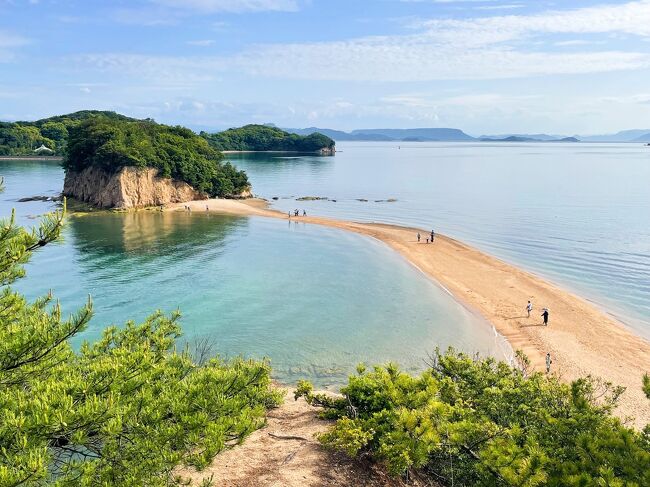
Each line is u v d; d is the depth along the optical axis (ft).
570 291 162.50
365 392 60.29
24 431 26.08
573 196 379.55
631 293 159.63
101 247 222.69
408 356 115.55
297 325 134.51
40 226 33.58
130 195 330.34
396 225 276.82
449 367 65.92
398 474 47.32
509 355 115.44
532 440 38.06
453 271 185.78
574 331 128.98
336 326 133.80
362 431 51.13
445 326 133.80
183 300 153.89
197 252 215.92
